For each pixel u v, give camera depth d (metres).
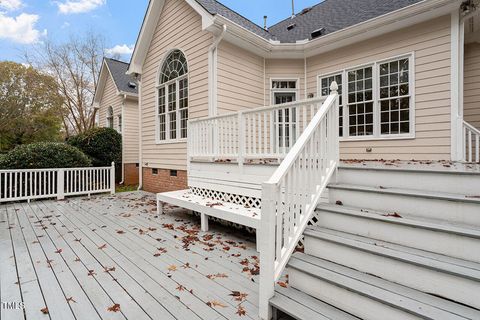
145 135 8.34
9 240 3.64
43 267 2.76
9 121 12.14
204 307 2.03
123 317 1.91
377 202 2.41
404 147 5.19
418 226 1.89
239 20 6.45
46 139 13.74
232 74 5.97
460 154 4.55
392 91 5.39
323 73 6.43
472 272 1.52
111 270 2.69
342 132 6.11
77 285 2.38
